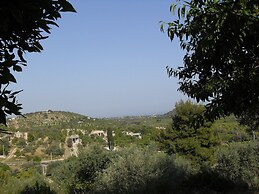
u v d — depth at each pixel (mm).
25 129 62438
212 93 3566
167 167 14828
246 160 17391
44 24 2344
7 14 2115
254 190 13844
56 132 65625
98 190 14859
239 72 3299
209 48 3113
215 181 14562
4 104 2041
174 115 33094
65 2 2312
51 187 14445
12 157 49031
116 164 15188
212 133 31359
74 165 17891
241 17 2605
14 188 12281
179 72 4184
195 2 2807
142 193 13977
